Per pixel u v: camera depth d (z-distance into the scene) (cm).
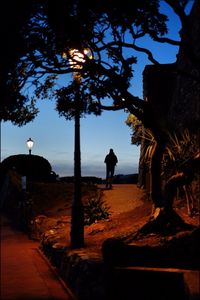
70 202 2506
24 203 2419
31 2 916
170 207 1148
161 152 1171
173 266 948
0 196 3306
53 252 1379
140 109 1196
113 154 2533
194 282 768
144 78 2156
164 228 1130
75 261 1083
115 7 977
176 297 839
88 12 991
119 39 1084
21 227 2364
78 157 1346
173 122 1844
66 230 1684
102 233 1479
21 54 962
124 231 1389
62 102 1152
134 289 888
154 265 952
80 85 1139
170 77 2114
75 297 1007
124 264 952
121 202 2083
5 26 897
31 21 968
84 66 1070
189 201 1394
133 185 2689
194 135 1571
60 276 1223
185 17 966
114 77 1073
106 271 915
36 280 1193
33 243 1889
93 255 1080
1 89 995
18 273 1282
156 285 874
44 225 1916
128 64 1086
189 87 1739
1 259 1509
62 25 976
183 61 1828
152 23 1023
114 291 899
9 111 1088
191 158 1140
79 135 1355
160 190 1181
